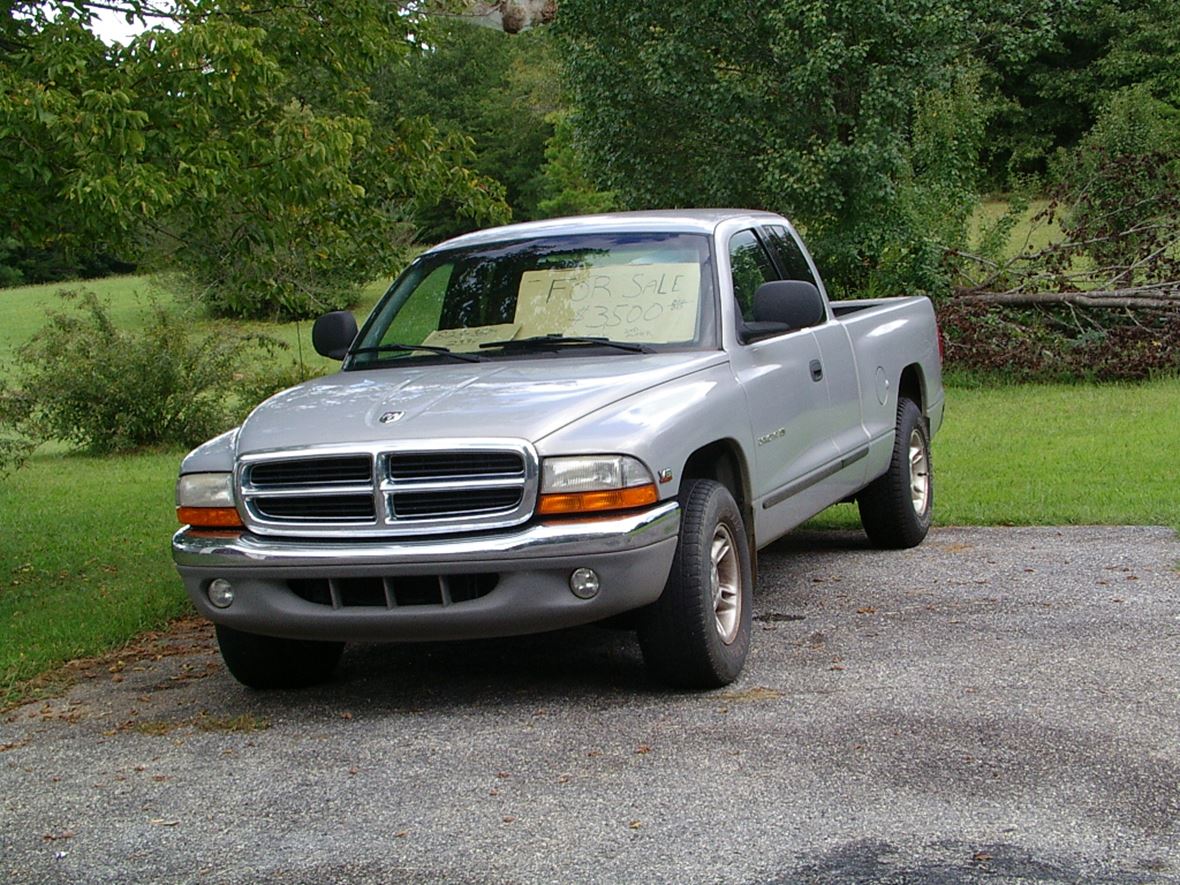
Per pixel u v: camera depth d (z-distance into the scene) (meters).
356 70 9.84
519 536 5.16
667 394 5.63
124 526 12.01
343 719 5.55
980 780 4.38
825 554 8.58
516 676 6.06
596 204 46.44
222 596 5.55
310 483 5.43
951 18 19.70
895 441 8.38
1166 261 18.94
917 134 21.59
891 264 20.42
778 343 6.71
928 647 6.09
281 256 10.85
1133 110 21.61
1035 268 19.86
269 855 4.10
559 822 4.21
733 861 3.83
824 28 19.50
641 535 5.18
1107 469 11.15
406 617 5.28
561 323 6.41
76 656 7.01
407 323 6.77
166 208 8.13
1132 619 6.42
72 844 4.31
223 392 20.80
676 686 5.61
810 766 4.58
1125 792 4.22
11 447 13.76
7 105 7.21
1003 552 8.26
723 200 21.41
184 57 7.86
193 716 5.76
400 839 4.16
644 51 20.75
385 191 10.45
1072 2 22.11
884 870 3.72
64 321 20.58
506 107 58.34
